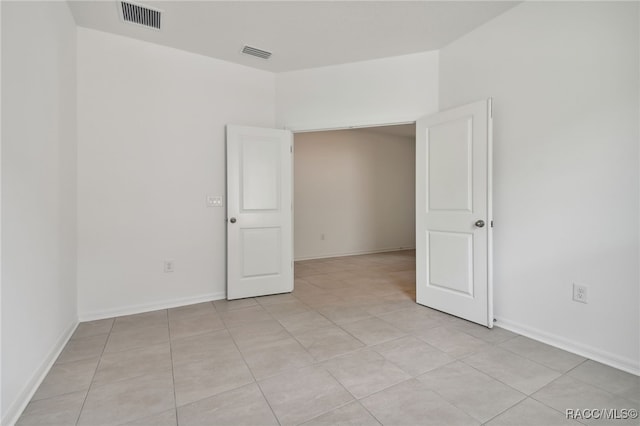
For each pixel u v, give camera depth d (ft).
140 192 9.63
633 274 6.01
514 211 8.02
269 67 11.54
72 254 8.30
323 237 20.06
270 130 11.43
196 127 10.50
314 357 6.75
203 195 10.65
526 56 7.70
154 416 4.88
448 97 9.78
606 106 6.32
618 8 6.13
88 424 4.71
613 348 6.28
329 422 4.73
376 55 10.62
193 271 10.53
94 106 8.99
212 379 5.91
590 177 6.58
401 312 9.57
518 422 4.69
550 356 6.72
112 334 8.00
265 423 4.71
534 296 7.61
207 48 10.16
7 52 4.93
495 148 8.45
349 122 11.25
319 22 8.75
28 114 5.64
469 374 6.02
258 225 11.27
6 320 4.72
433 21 8.64
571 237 6.91
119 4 7.91
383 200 22.43
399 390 5.52
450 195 9.09
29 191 5.63
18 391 5.02
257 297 11.26
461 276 8.86
